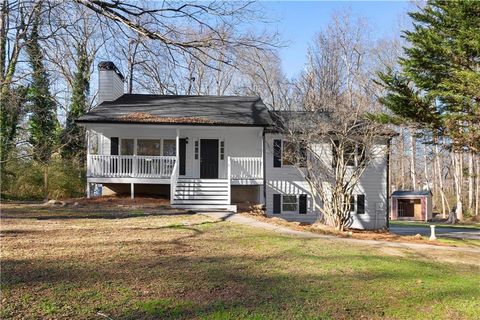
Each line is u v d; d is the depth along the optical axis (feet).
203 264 26.27
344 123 53.52
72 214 48.16
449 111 50.80
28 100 78.23
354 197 70.69
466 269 30.14
